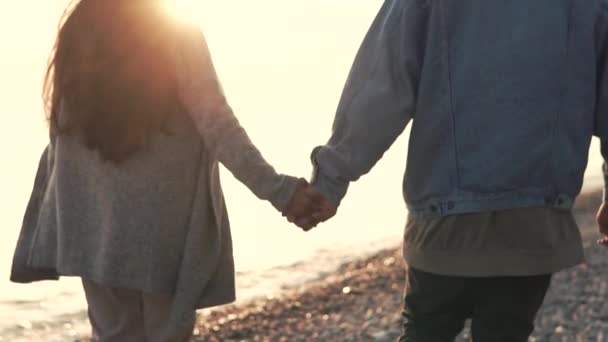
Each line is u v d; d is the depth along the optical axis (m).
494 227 3.74
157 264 3.71
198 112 3.62
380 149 3.80
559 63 3.73
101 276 3.71
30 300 9.43
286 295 9.28
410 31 3.75
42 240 3.88
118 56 3.60
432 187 3.78
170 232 3.71
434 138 3.77
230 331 8.01
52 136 3.79
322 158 3.82
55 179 3.79
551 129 3.74
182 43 3.64
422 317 3.92
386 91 3.76
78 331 8.58
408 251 3.89
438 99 3.75
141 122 3.61
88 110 3.62
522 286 3.83
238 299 9.17
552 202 3.77
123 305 3.83
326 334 7.68
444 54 3.73
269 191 3.67
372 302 8.70
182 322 3.72
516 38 3.70
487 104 3.71
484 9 3.72
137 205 3.68
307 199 3.75
